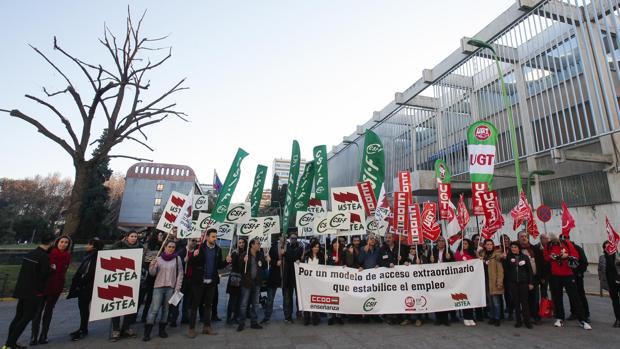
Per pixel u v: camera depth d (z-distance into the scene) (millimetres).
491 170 8969
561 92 18250
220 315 9109
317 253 8461
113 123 11406
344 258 8383
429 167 28484
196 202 11961
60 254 6566
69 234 10156
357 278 7707
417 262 8273
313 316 7664
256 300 7438
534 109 19906
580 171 17312
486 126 9211
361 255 8391
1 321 8055
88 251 6902
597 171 16750
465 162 24422
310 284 7621
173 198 7453
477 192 8617
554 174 18641
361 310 7488
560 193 18422
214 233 7090
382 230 10797
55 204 60219
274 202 54375
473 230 23297
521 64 20719
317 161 10633
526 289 7266
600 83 16266
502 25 21406
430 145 28656
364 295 7582
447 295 7449
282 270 8156
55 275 6387
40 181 68938
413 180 23516
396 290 7590
